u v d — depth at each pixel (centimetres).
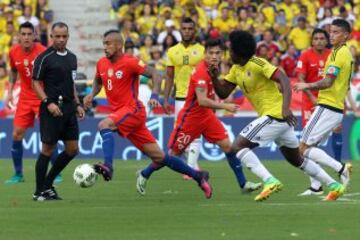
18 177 4319
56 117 3338
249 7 7775
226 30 7600
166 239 2450
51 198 3459
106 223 2759
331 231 2562
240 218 2838
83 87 6188
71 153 3428
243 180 3638
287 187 3916
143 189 3569
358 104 6075
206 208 3114
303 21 7394
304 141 3647
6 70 6888
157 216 2906
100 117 5866
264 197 3219
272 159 5725
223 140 3753
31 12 7669
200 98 3453
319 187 3584
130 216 2914
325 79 3450
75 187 3988
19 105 4253
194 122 3784
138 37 7506
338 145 4525
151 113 5997
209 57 3234
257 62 3120
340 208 3069
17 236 2531
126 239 2459
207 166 5200
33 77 3319
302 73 4209
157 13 7738
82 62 7519
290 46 7119
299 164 3297
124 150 5853
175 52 4475
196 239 2444
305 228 2622
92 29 7712
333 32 3534
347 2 7838
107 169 3228
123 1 7862
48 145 3375
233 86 3250
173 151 3878
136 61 3378
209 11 7762
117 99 3397
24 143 5903
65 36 3316
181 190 3850
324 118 3619
